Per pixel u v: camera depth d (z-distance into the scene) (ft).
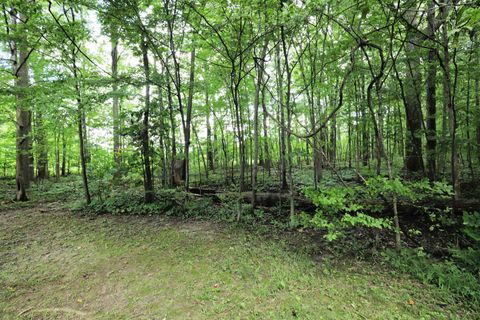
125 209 17.69
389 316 6.41
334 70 16.39
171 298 7.54
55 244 12.00
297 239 12.16
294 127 20.98
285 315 6.55
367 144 22.71
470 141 13.88
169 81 18.11
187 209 17.15
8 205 19.79
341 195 9.36
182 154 18.75
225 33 14.47
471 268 8.28
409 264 9.00
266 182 24.97
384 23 11.16
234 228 13.99
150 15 15.23
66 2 14.64
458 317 6.32
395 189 8.71
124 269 9.46
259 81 15.47
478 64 12.78
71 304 7.30
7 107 21.30
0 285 8.29
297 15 9.61
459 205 11.98
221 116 31.71
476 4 5.83
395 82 17.60
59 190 24.30
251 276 8.66
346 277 8.46
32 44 16.56
